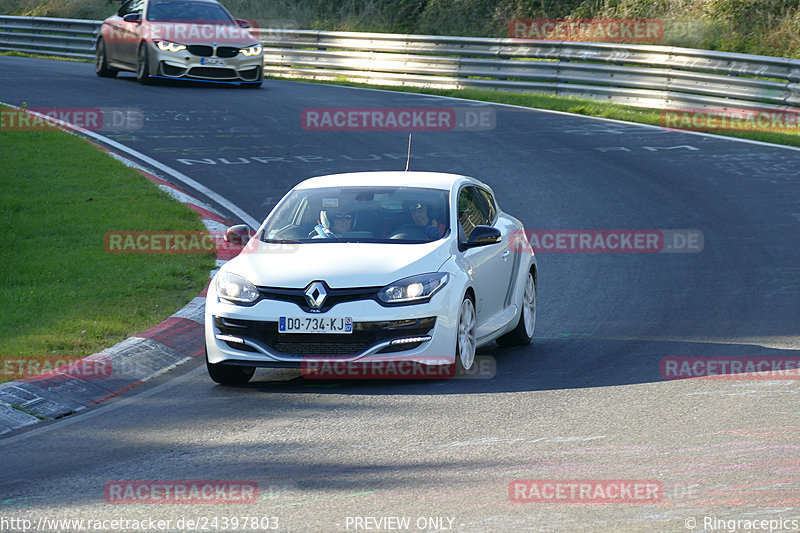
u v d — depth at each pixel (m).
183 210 51.22
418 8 129.88
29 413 27.23
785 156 66.75
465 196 34.44
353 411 26.92
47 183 55.06
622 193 57.81
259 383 30.45
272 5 136.38
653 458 22.42
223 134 71.50
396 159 64.94
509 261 34.50
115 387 29.98
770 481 20.75
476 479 21.34
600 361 31.84
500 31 117.94
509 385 29.28
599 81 86.25
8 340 32.75
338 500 20.30
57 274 41.03
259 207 53.91
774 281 41.69
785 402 26.67
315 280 29.16
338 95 89.00
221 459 23.17
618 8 108.81
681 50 80.94
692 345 33.34
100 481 21.88
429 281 29.44
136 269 41.94
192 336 34.66
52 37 119.81
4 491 21.39
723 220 52.16
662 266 44.75
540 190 58.47
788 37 96.06
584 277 43.53
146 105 80.69
